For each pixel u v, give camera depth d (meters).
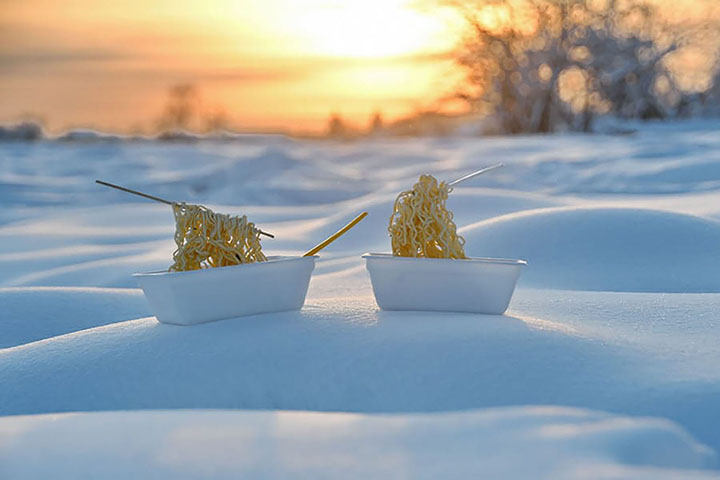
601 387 0.93
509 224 2.27
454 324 1.07
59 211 4.55
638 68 9.70
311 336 1.05
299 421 0.73
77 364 1.07
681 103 9.62
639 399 0.90
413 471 0.63
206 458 0.66
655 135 6.56
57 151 8.00
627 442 0.69
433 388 0.95
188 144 8.48
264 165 6.47
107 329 1.17
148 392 1.00
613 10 9.86
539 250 2.14
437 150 6.87
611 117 9.85
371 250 2.87
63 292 1.87
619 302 1.36
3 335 1.65
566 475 0.61
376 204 3.29
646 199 3.81
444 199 1.18
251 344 1.04
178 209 1.15
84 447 0.69
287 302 1.16
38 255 3.16
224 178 6.26
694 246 2.12
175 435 0.71
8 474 0.65
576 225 2.21
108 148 8.09
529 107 10.30
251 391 0.98
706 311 1.28
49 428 0.74
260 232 1.19
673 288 1.93
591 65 9.87
